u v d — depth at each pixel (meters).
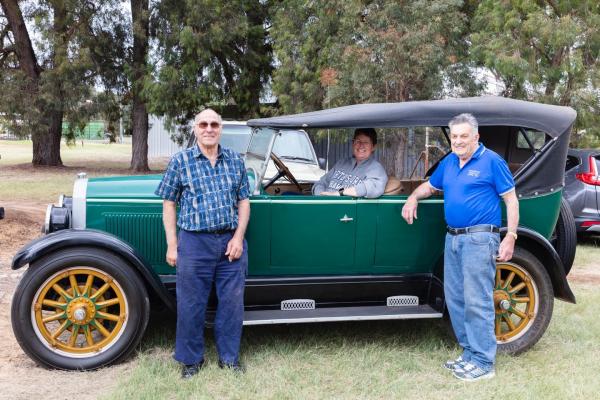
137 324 3.73
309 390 3.50
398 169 4.77
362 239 4.12
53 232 3.86
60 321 3.87
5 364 3.80
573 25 10.19
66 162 24.00
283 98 15.58
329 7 13.68
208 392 3.41
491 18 12.00
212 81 18.81
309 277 4.12
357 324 4.69
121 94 20.73
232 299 3.65
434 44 10.91
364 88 10.98
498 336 4.12
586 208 8.03
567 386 3.60
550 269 4.13
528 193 4.14
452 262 3.80
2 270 6.12
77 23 18.94
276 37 17.05
